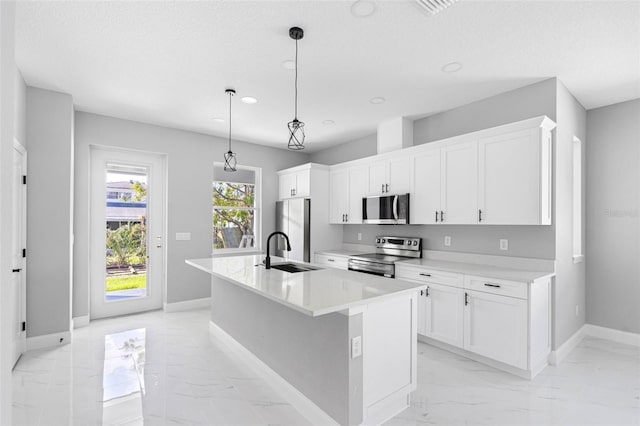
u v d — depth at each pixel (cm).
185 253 470
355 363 191
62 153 335
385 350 209
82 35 234
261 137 508
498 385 254
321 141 532
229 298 332
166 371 279
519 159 287
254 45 248
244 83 314
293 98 350
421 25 222
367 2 200
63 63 275
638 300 334
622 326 343
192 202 477
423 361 296
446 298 314
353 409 190
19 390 246
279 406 229
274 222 570
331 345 201
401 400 221
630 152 342
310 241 491
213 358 304
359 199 456
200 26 224
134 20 217
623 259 343
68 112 339
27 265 316
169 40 242
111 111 394
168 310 454
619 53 255
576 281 341
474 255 352
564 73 289
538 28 224
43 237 324
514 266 318
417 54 260
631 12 206
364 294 195
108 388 250
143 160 454
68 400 233
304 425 208
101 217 425
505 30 227
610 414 217
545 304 281
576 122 343
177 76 300
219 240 523
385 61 271
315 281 233
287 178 550
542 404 229
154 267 463
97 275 422
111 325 396
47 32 230
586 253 367
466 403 229
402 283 227
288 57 266
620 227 346
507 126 294
